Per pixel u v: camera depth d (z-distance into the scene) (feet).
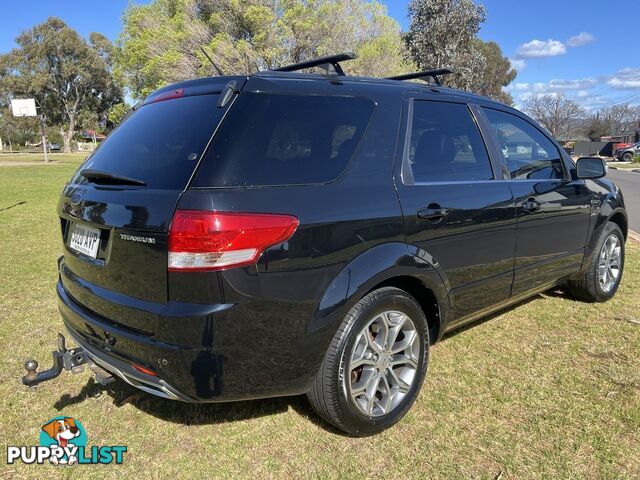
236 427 8.68
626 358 10.89
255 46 72.64
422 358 8.89
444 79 85.76
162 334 6.64
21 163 112.57
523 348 11.43
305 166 7.41
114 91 201.46
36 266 18.85
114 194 7.29
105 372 8.57
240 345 6.68
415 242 8.38
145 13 79.77
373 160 8.18
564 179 12.32
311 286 7.09
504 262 10.32
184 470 7.66
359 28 77.82
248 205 6.64
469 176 9.78
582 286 13.93
